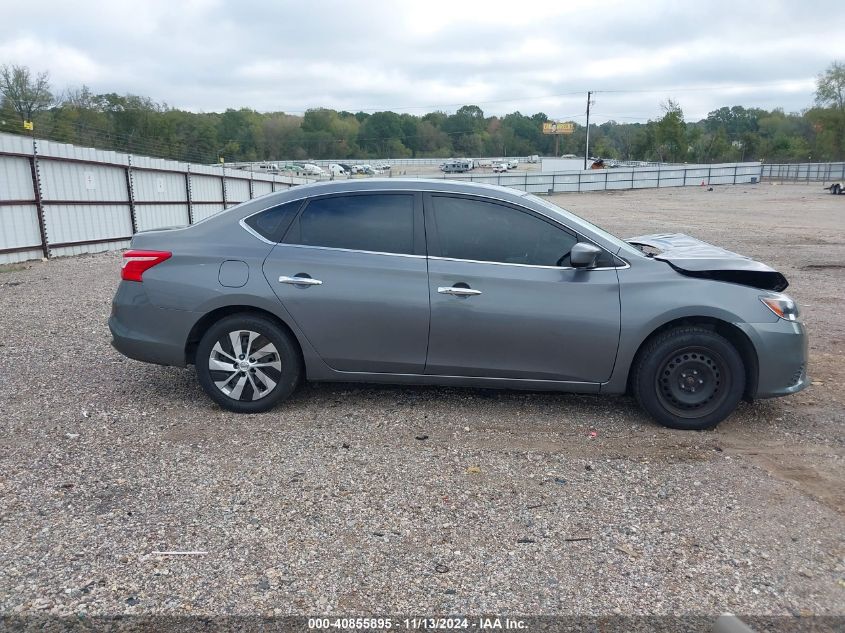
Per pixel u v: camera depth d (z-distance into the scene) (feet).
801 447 14.74
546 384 15.61
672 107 299.38
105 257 50.47
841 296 32.50
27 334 23.93
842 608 9.23
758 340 15.03
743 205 119.03
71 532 10.84
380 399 17.25
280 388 15.96
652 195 164.55
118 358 20.86
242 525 11.12
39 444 14.25
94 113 232.32
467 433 15.16
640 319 15.03
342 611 9.06
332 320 15.53
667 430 15.56
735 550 10.62
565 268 15.37
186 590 9.43
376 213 15.89
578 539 10.88
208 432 15.02
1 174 44.45
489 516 11.55
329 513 11.55
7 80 170.19
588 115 267.80
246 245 15.93
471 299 15.20
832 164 215.72
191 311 15.76
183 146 264.11
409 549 10.52
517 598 9.38
